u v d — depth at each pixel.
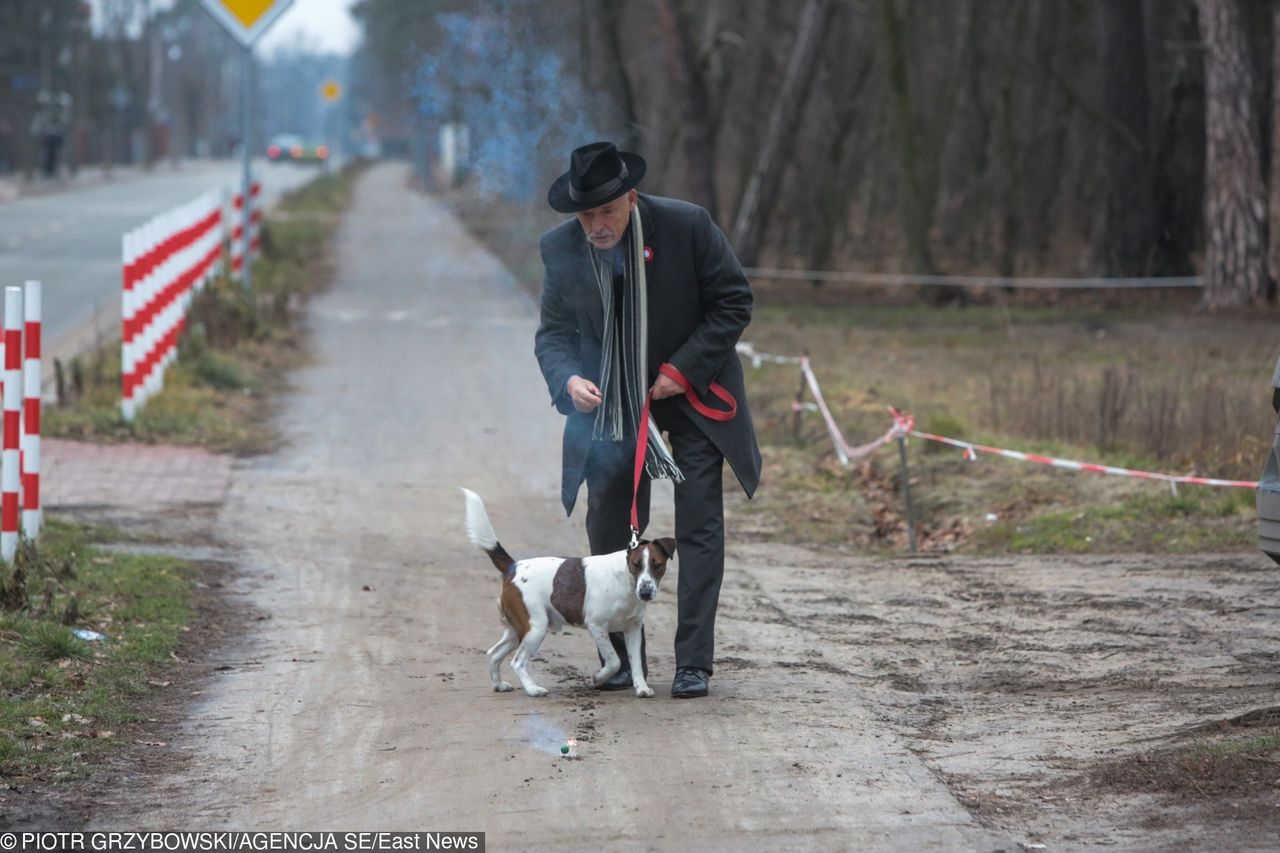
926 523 14.14
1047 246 43.31
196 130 179.62
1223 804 6.20
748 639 9.60
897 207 48.25
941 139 36.88
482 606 10.58
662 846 5.89
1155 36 40.69
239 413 19.05
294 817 6.31
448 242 47.62
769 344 26.62
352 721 7.70
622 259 7.80
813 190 43.50
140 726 7.66
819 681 8.49
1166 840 5.86
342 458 16.56
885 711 7.87
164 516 13.29
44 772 6.88
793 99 37.34
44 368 21.39
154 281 18.53
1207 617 9.92
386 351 24.98
